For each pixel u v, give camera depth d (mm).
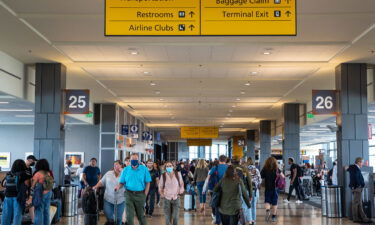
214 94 22328
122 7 7285
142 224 9500
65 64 15203
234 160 12094
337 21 10430
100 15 10055
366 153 14688
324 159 32656
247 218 11164
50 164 14547
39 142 14641
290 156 25156
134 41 12266
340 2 9156
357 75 14859
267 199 13102
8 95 14047
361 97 14812
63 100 15023
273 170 13070
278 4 7227
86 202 9391
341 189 14469
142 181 9453
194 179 15461
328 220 13570
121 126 28031
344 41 12234
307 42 12297
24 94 15000
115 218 9352
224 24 7227
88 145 25969
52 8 9641
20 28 11023
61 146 14852
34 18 10305
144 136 37469
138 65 15328
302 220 13469
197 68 15859
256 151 48938
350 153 14680
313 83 18750
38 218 9578
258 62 14820
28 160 10328
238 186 8320
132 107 28109
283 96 22703
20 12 9945
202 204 15266
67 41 12312
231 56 13984
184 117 34188
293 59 14391
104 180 9500
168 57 14133
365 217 13133
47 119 14703
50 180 9820
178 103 25984
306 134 37531
